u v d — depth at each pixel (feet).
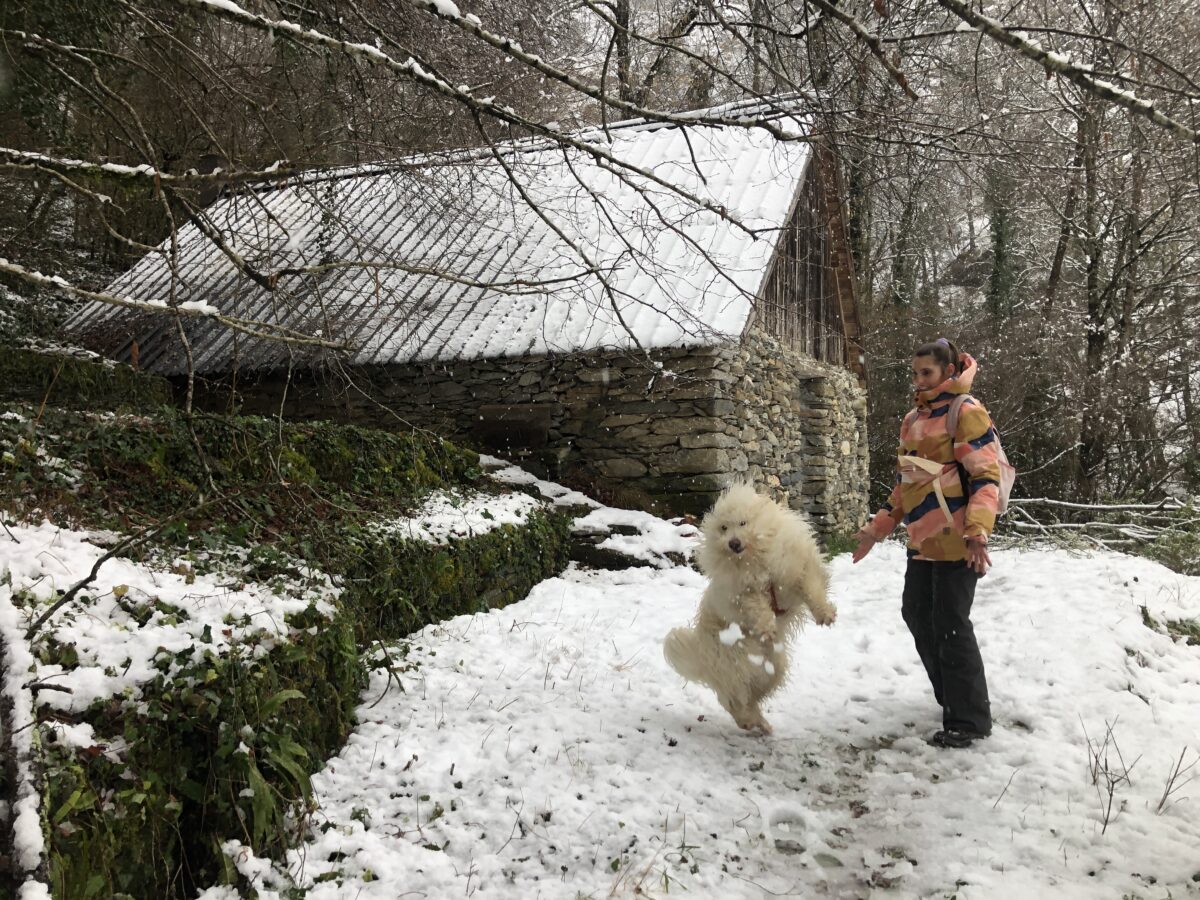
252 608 11.73
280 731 10.71
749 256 32.24
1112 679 14.64
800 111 14.92
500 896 9.43
